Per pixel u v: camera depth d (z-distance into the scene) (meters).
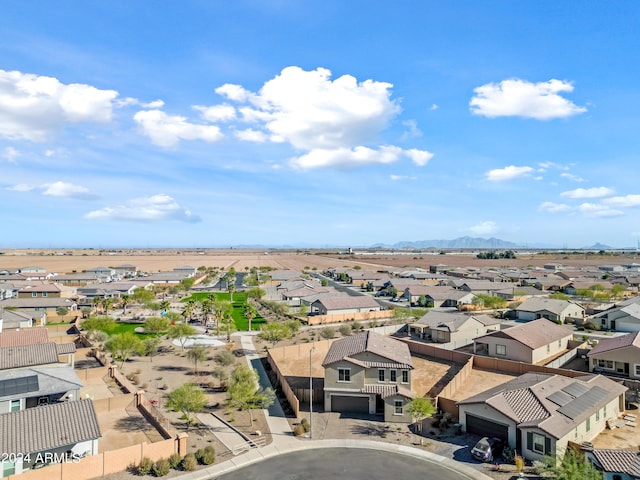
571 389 42.09
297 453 37.44
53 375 47.28
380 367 46.34
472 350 73.81
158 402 49.91
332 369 47.16
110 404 47.31
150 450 35.44
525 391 40.72
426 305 116.50
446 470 34.25
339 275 185.88
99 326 82.88
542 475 32.56
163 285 162.62
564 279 147.62
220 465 35.44
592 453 31.89
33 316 94.94
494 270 190.12
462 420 41.94
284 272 184.50
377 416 45.59
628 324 81.69
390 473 33.78
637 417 43.84
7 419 34.50
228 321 86.25
